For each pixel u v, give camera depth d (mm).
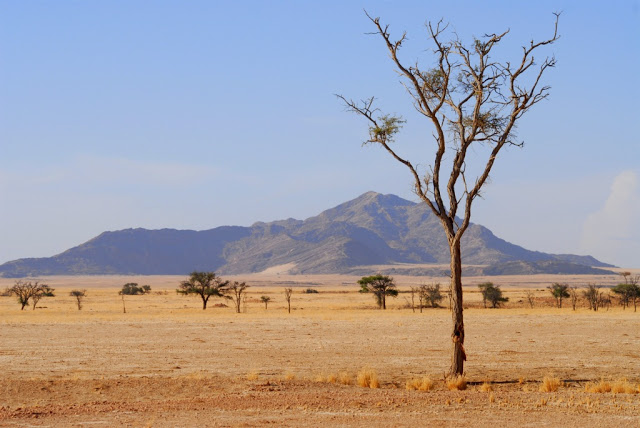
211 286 105500
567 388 23062
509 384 24172
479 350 35781
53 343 39438
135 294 177000
